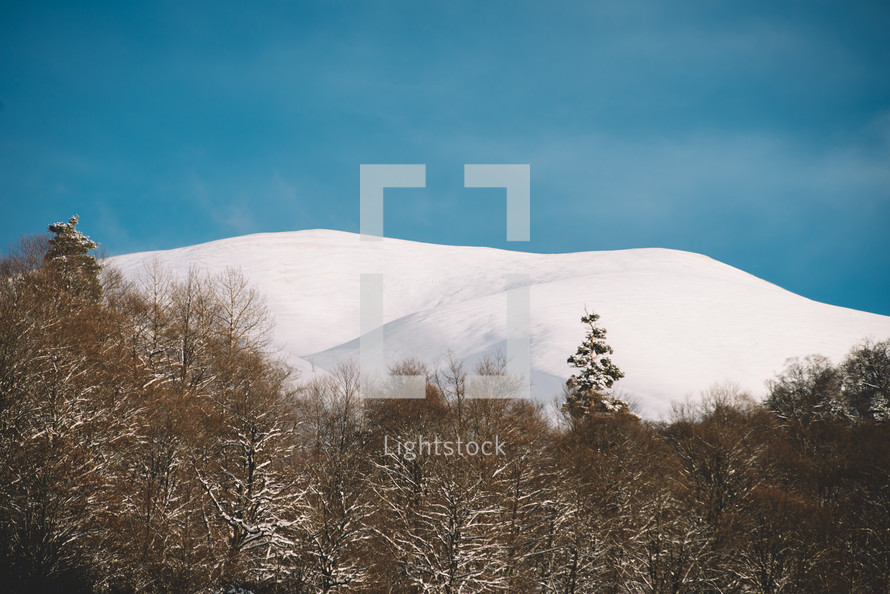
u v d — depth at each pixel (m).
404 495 32.66
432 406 47.50
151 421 33.78
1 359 29.84
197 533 30.84
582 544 30.20
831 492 46.78
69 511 27.50
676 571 30.05
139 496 30.97
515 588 28.42
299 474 33.31
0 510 26.33
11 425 28.25
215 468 34.50
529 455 33.66
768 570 32.97
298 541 28.91
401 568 27.39
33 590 24.92
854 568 35.53
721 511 39.12
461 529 26.48
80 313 42.12
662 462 46.41
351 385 50.62
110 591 27.42
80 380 33.19
